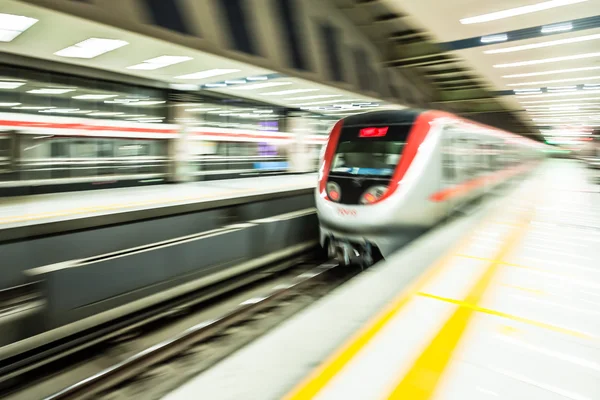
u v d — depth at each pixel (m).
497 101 18.77
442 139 6.11
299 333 2.34
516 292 3.14
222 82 9.15
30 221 4.13
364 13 8.59
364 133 6.28
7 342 3.68
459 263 3.96
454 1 7.50
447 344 2.27
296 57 7.46
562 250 4.48
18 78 6.82
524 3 7.36
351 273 6.39
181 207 5.70
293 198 8.19
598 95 16.55
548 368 2.04
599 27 8.30
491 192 9.80
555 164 37.31
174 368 3.95
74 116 7.71
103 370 3.67
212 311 5.50
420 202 5.65
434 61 11.33
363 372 1.96
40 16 4.51
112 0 4.39
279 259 7.31
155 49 6.05
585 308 2.82
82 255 4.49
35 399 3.62
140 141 9.20
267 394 1.74
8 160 6.85
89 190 7.84
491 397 1.80
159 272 5.04
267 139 13.00
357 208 5.64
